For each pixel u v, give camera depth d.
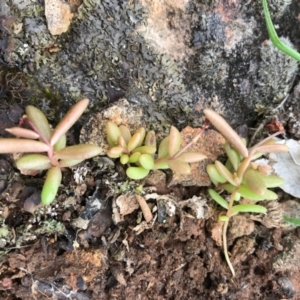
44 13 0.17
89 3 0.17
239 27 0.18
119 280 0.18
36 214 0.18
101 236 0.18
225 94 0.19
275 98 0.20
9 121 0.18
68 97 0.18
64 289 0.17
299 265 0.19
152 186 0.18
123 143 0.17
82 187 0.18
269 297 0.19
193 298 0.19
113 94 0.18
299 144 0.20
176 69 0.18
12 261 0.17
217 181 0.18
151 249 0.18
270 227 0.20
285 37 0.20
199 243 0.19
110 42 0.18
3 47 0.17
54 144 0.16
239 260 0.19
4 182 0.17
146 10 0.17
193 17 0.18
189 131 0.19
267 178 0.18
